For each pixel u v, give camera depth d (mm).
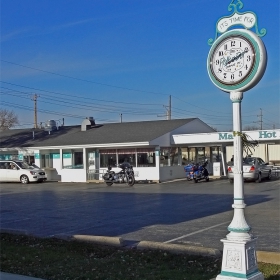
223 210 16156
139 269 8023
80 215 16047
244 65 6047
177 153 35031
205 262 8336
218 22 6336
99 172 34594
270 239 10445
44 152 37375
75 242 10625
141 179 32750
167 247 9359
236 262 5883
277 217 13875
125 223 13875
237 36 6117
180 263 8391
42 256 9352
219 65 6273
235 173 6137
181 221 13875
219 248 9742
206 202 18953
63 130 41938
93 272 7926
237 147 6137
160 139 32625
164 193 23703
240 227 5980
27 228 13531
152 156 32594
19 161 35562
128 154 33562
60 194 24688
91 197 22531
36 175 34500
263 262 8125
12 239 11391
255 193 22000
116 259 8875
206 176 31422
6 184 34188
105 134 36375
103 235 11938
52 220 15039
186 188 26578
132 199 21062
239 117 6160
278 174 36375
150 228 12742
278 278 7027
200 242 10469
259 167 29594
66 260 8961
